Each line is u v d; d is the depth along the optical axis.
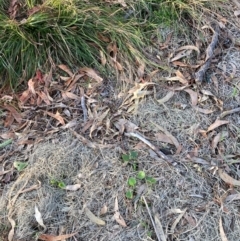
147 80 1.74
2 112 1.70
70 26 1.82
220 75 1.77
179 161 1.56
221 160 1.57
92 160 1.56
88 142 1.59
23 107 1.70
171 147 1.60
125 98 1.71
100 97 1.72
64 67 1.77
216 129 1.64
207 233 1.44
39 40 1.79
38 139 1.62
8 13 1.85
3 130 1.66
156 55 1.81
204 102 1.70
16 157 1.59
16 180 1.53
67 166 1.54
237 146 1.61
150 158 1.56
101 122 1.64
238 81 1.76
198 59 1.81
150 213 1.46
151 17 1.90
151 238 1.43
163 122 1.64
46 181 1.52
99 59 1.80
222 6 1.94
